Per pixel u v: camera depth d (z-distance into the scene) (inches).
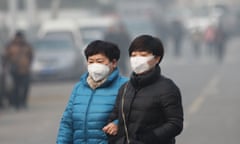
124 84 425.1
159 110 410.6
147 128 408.8
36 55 1820.9
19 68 1327.5
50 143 941.8
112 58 441.1
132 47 416.8
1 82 1333.7
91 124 438.3
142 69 414.3
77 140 442.3
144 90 411.8
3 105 1352.1
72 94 448.1
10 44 1334.9
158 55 416.2
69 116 447.2
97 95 440.8
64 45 1855.3
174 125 408.8
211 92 1525.6
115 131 420.5
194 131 1010.1
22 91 1344.7
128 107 411.8
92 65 439.2
